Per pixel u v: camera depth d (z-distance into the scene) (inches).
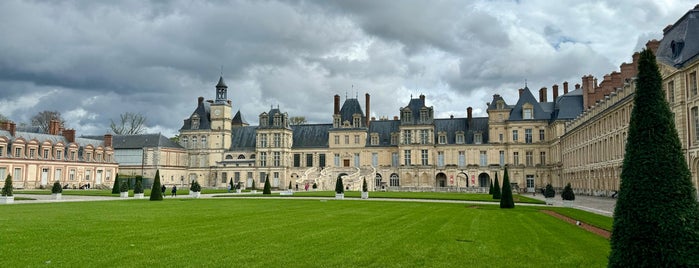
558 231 885.8
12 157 3196.4
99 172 3909.9
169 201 1833.2
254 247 663.8
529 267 560.7
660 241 414.3
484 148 3914.9
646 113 446.9
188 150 4377.5
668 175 425.7
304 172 4069.9
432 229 890.7
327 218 1088.8
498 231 874.8
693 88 1620.3
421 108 4018.2
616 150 2315.5
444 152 3988.7
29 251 614.5
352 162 4173.2
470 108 4079.7
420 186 3821.4
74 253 604.4
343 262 573.6
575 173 3139.8
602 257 621.3
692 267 401.7
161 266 538.0
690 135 1622.8
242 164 4232.3
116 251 621.0
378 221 1029.8
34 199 1898.4
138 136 4276.6
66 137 3764.8
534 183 3774.6
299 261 575.5
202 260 572.1
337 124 4256.9
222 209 1362.0
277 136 4215.1
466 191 3253.0
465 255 626.5
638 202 429.1
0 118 4333.2
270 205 1576.0
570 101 3698.3
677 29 1903.3
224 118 4343.0
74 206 1450.5
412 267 553.3
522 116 3865.7
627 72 2635.3
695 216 417.7
